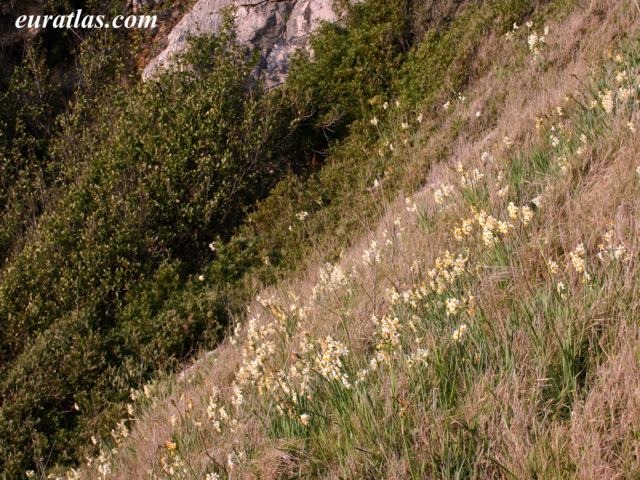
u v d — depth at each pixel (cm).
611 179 555
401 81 1297
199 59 1439
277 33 1516
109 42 1712
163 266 1107
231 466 445
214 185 1245
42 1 1758
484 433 373
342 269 795
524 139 802
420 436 388
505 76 1131
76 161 1425
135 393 820
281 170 1298
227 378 719
